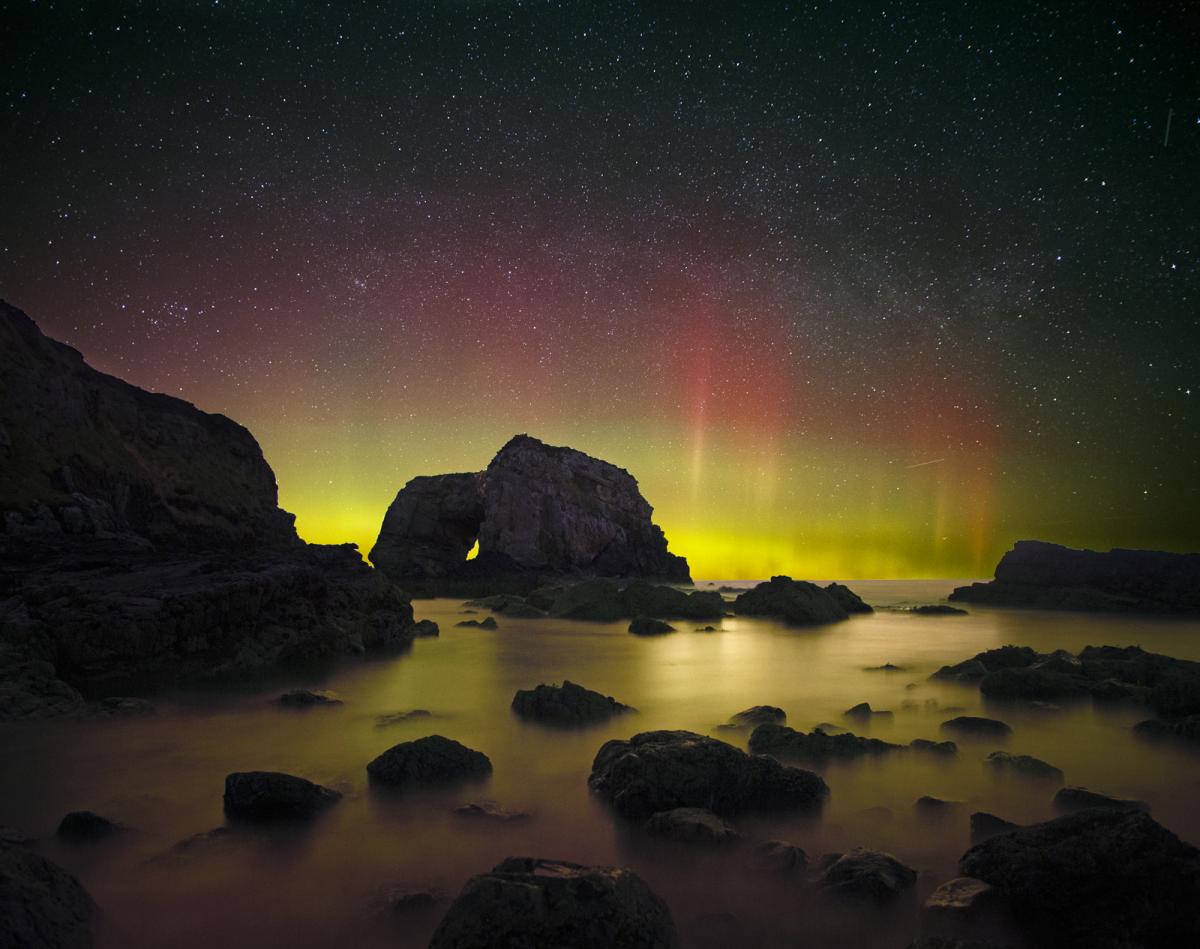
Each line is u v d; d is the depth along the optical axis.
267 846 5.31
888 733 8.70
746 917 4.30
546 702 9.55
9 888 3.75
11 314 27.06
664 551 55.12
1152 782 6.81
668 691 11.47
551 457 50.41
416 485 51.91
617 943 3.55
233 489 37.34
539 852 5.23
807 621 23.25
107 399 32.16
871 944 4.01
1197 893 3.97
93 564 15.21
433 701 10.55
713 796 5.96
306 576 16.22
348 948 3.94
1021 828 4.91
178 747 8.02
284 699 10.16
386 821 5.81
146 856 5.16
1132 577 29.44
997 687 10.88
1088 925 4.05
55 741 8.23
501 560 45.69
